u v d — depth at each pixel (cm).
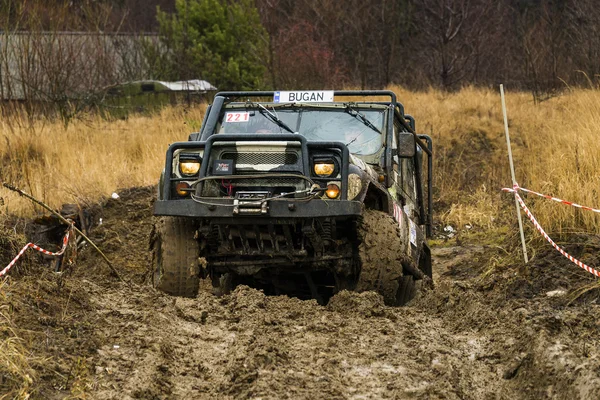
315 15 5053
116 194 2081
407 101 3925
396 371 817
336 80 4584
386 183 1307
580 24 4641
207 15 5006
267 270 1262
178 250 1173
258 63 4734
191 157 1186
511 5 5988
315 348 870
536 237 1434
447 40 5156
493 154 3114
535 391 788
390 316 1021
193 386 783
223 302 1077
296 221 1131
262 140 1165
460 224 2277
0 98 3278
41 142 2673
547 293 1184
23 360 755
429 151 1728
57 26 3509
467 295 1088
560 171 1680
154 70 4844
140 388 752
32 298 930
